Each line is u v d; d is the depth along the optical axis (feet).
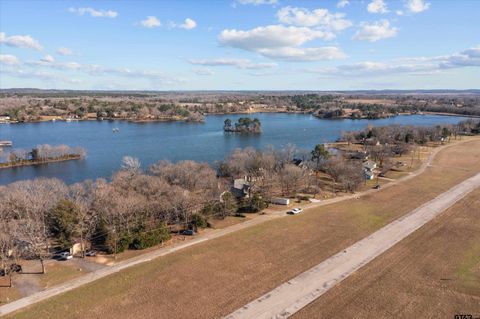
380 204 274.57
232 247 198.59
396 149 489.26
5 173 395.14
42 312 138.82
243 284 158.61
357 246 197.26
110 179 353.72
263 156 383.65
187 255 189.06
